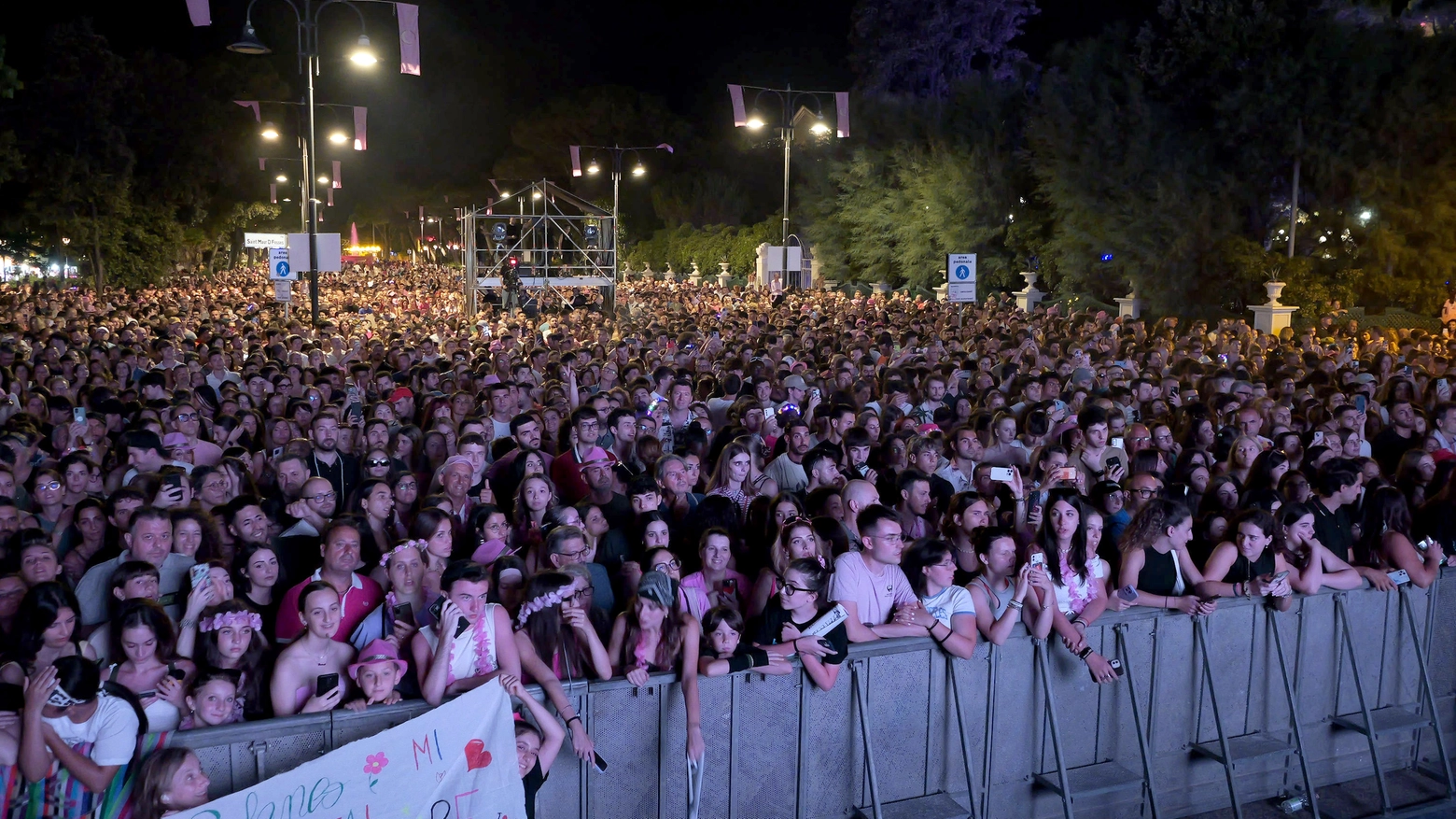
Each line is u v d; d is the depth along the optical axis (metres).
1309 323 27.59
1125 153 31.69
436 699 4.73
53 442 8.98
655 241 73.81
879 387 13.05
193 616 5.03
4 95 23.31
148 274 45.56
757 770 5.25
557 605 5.05
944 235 40.06
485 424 9.88
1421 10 31.03
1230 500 7.23
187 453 8.23
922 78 58.66
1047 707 5.54
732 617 5.15
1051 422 10.05
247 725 4.55
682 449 8.88
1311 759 6.42
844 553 5.68
